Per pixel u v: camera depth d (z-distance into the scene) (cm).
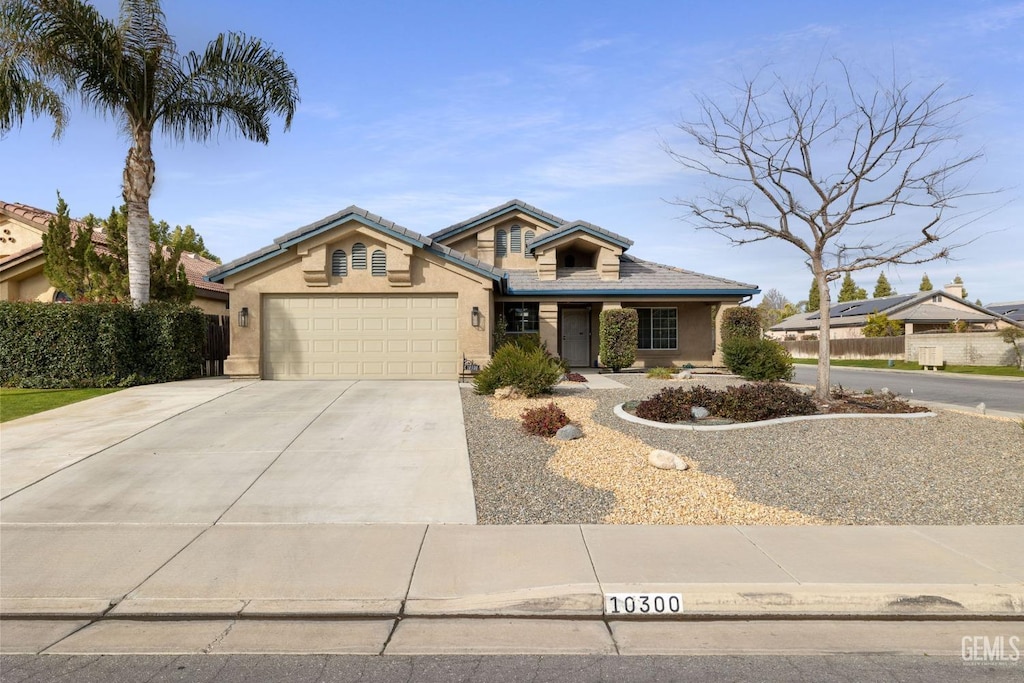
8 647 428
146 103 1633
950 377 2661
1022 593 486
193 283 2183
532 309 2177
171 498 728
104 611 474
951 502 711
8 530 630
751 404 1064
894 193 1117
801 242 1221
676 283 2100
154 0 1622
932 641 439
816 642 438
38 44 1463
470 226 2197
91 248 1697
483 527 645
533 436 992
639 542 599
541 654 419
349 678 388
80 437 988
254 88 1716
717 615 480
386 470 834
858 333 5072
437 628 457
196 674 393
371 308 1634
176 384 1545
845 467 816
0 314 1479
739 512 684
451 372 1631
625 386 1569
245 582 516
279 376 1630
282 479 798
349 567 545
